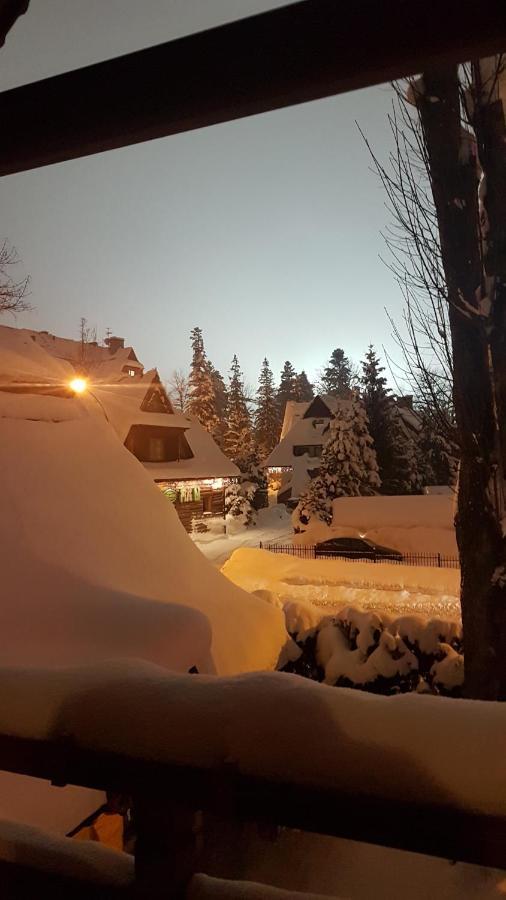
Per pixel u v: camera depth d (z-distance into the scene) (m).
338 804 1.16
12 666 1.62
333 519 25.61
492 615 5.30
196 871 1.46
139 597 4.50
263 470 44.44
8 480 5.18
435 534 23.27
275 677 1.39
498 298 5.19
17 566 4.45
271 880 3.80
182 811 1.38
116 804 3.17
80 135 1.70
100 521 5.52
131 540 5.60
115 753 1.32
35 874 1.53
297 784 1.19
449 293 5.43
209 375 59.12
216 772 1.23
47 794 2.92
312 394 87.12
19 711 1.45
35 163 1.82
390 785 1.14
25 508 5.02
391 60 1.44
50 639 3.90
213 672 4.39
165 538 6.04
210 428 57.44
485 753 1.14
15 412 6.05
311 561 19.31
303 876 3.83
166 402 35.50
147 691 1.39
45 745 1.39
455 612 14.85
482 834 1.08
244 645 5.33
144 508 6.21
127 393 35.03
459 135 5.42
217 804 1.24
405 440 31.12
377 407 31.14
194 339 58.22
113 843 3.61
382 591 16.75
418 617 6.54
